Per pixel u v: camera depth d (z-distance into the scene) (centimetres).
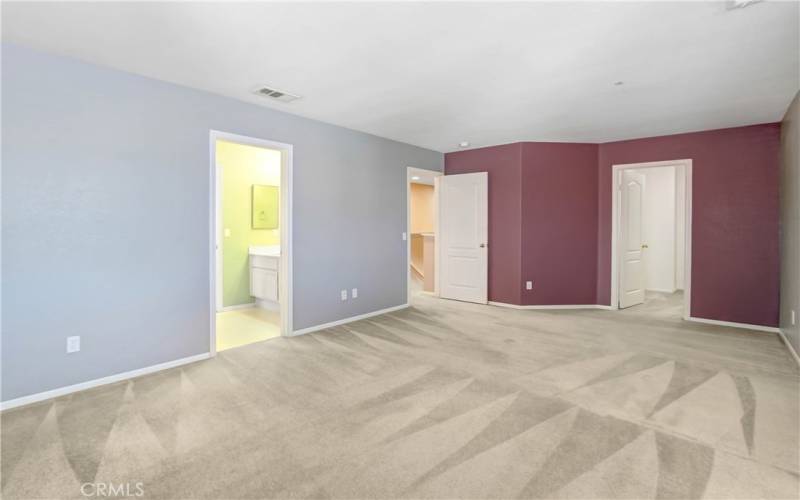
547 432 219
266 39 248
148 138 309
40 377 263
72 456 197
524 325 455
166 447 205
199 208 339
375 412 243
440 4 209
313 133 428
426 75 306
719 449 202
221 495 169
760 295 442
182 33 240
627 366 321
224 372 311
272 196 597
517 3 208
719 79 313
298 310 418
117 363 296
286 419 235
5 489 172
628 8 214
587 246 554
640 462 191
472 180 586
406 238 554
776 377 298
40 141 262
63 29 234
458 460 193
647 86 329
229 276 557
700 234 476
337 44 255
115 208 294
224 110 352
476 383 287
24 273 257
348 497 168
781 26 233
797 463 190
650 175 726
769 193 437
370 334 418
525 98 358
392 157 529
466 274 598
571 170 548
